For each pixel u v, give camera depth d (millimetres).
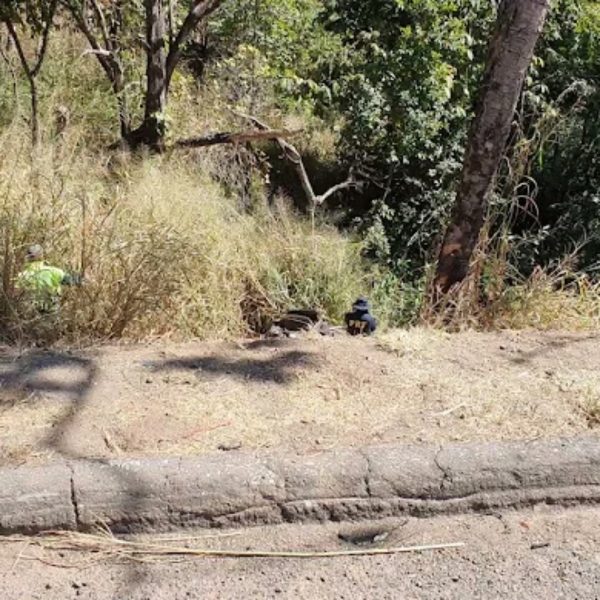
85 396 3762
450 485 3250
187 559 2963
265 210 8617
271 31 12016
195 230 6340
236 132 9773
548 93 10750
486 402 3844
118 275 4902
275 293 6680
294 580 2881
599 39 10734
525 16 5297
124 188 7016
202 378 3990
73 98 9578
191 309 5191
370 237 10156
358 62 11148
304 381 3998
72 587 2801
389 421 3650
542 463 3330
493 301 5359
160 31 9117
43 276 4699
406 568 2959
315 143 12445
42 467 3117
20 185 5957
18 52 9211
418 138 10867
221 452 3336
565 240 9695
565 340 4715
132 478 3094
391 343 4426
